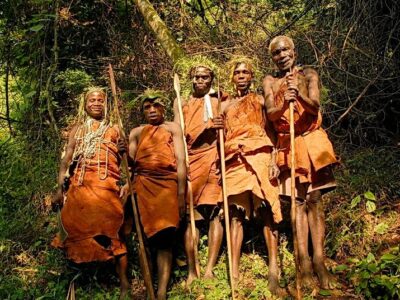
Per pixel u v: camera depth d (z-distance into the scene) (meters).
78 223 4.57
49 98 6.75
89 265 4.92
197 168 4.89
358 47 6.08
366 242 4.93
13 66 7.73
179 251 4.98
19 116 7.82
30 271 5.12
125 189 4.87
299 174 4.50
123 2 7.55
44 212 5.94
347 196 5.44
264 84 4.66
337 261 4.88
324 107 6.07
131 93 7.00
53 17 7.09
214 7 8.08
